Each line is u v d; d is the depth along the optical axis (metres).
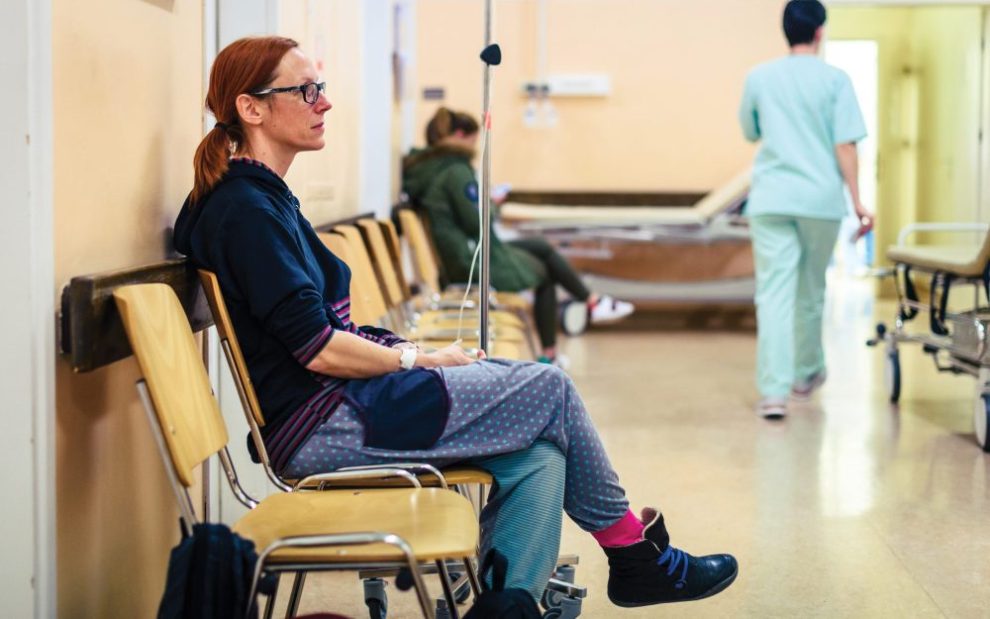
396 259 5.01
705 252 8.45
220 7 3.43
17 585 1.99
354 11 5.33
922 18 10.98
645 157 9.15
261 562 1.96
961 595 3.13
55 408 2.05
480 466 2.53
